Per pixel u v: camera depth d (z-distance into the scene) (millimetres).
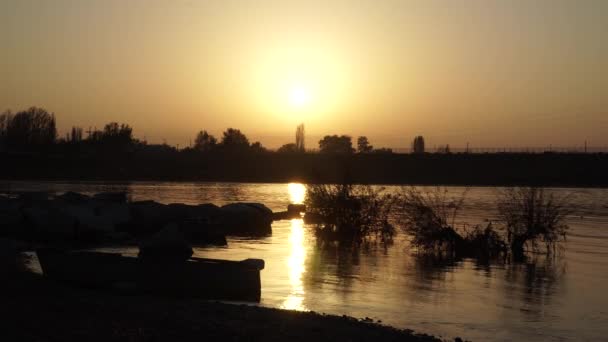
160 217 38812
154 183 128750
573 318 17562
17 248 27859
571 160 125250
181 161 149875
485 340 15164
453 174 129375
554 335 15781
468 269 26078
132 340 12547
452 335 15539
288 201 72312
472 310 18328
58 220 34094
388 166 132250
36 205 38625
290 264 26453
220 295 19094
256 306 17562
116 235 34000
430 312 17953
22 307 14742
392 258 28859
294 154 148875
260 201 72188
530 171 124438
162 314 15000
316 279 22906
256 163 146375
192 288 19266
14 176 135750
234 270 19094
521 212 31922
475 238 30781
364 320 16609
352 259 28281
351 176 37469
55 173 139000
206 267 19203
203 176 144750
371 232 36062
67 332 12867
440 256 29906
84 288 19688
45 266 20422
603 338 15570
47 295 16547
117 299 17000
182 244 21797
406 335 14625
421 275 24328
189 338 13031
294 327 14445
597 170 121500
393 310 18094
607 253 31656
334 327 14758
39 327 13125
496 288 21922
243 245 33375
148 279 19469
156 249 21641
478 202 67062
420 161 131875
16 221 35562
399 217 36219
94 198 48625
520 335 15711
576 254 31281
